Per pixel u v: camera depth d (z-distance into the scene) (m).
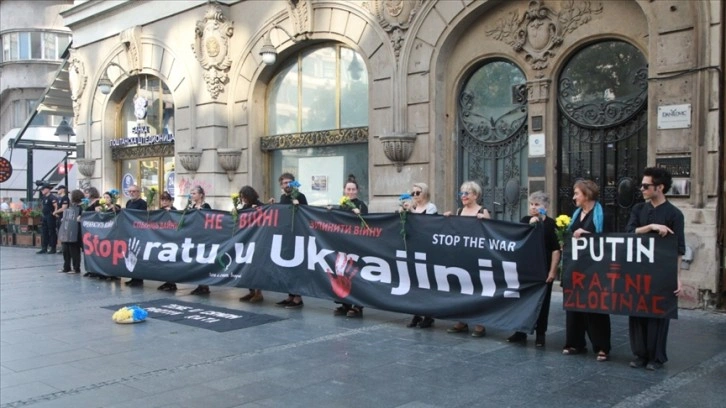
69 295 10.28
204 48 15.30
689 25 8.34
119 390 5.38
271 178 15.10
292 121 14.52
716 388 5.23
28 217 20.72
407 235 7.79
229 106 15.27
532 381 5.48
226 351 6.62
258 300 9.55
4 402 5.12
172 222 10.57
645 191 5.88
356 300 8.21
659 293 5.74
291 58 14.47
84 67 19.53
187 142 15.98
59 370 6.00
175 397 5.19
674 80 8.48
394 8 11.83
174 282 10.49
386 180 12.08
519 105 10.77
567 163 10.20
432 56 11.37
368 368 5.95
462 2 10.93
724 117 8.23
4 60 34.88
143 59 17.33
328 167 13.88
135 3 17.38
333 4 12.90
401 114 11.76
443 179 11.53
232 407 4.94
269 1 14.24
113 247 11.50
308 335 7.32
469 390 5.26
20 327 7.89
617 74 9.62
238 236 9.66
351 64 13.28
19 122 34.84
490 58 11.02
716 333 7.12
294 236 8.97
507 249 6.95
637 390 5.20
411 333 7.40
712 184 8.20
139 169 18.56
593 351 6.47
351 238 8.32
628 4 9.34
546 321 6.73
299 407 4.91
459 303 7.29
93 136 19.45
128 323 8.02
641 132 9.38
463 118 11.48
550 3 10.17
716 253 8.15
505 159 11.00
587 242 6.14
